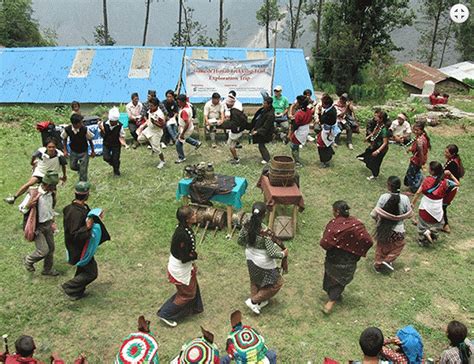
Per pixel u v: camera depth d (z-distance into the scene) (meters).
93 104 19.20
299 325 6.85
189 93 15.22
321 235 9.28
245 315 7.02
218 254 8.52
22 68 20.16
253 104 17.86
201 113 15.97
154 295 7.43
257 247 6.66
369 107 18.95
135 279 7.83
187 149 13.76
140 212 10.03
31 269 7.75
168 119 13.62
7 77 19.84
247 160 12.98
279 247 6.82
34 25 49.56
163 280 7.82
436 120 16.64
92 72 20.06
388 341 5.24
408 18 42.16
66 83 19.70
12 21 47.38
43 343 6.35
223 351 6.22
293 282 7.85
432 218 8.77
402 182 11.81
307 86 19.28
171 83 19.86
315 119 14.67
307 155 13.44
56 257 8.31
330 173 12.24
